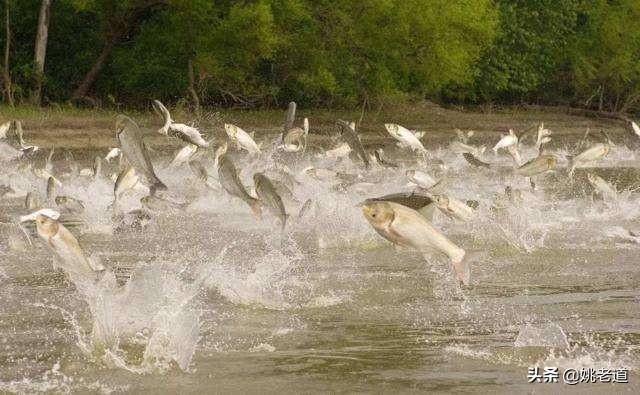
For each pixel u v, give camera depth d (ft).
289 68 215.31
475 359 47.26
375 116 224.33
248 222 86.28
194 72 210.38
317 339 50.52
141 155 48.39
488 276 65.62
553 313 55.83
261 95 217.15
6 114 180.45
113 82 220.43
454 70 218.18
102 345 48.73
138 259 70.03
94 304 50.01
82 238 78.48
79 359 47.03
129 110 210.18
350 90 218.18
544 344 49.47
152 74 211.00
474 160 101.14
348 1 206.18
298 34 206.90
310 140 187.83
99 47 219.82
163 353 47.34
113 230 81.00
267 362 46.73
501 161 149.69
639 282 64.08
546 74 288.30
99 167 99.55
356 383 43.75
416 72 220.64
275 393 42.45
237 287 58.90
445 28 212.43
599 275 66.08
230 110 215.92
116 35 208.64
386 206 38.73
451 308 56.95
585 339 50.57
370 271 66.74
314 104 229.25
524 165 81.61
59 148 160.76
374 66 214.07
